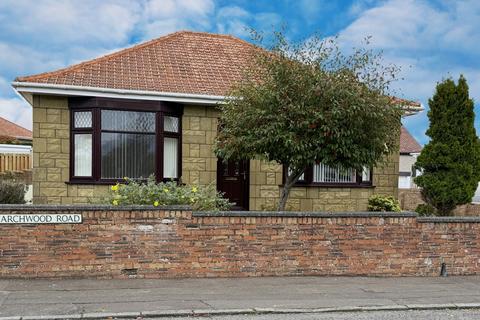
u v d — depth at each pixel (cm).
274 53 848
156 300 595
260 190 1183
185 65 1262
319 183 1200
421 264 801
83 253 686
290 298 626
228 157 903
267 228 741
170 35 1405
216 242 724
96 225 688
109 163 1075
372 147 821
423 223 802
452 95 1023
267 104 802
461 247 819
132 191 747
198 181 1145
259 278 730
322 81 780
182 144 1135
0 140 2192
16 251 668
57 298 591
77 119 1072
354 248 773
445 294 677
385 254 786
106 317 532
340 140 780
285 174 1041
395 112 828
